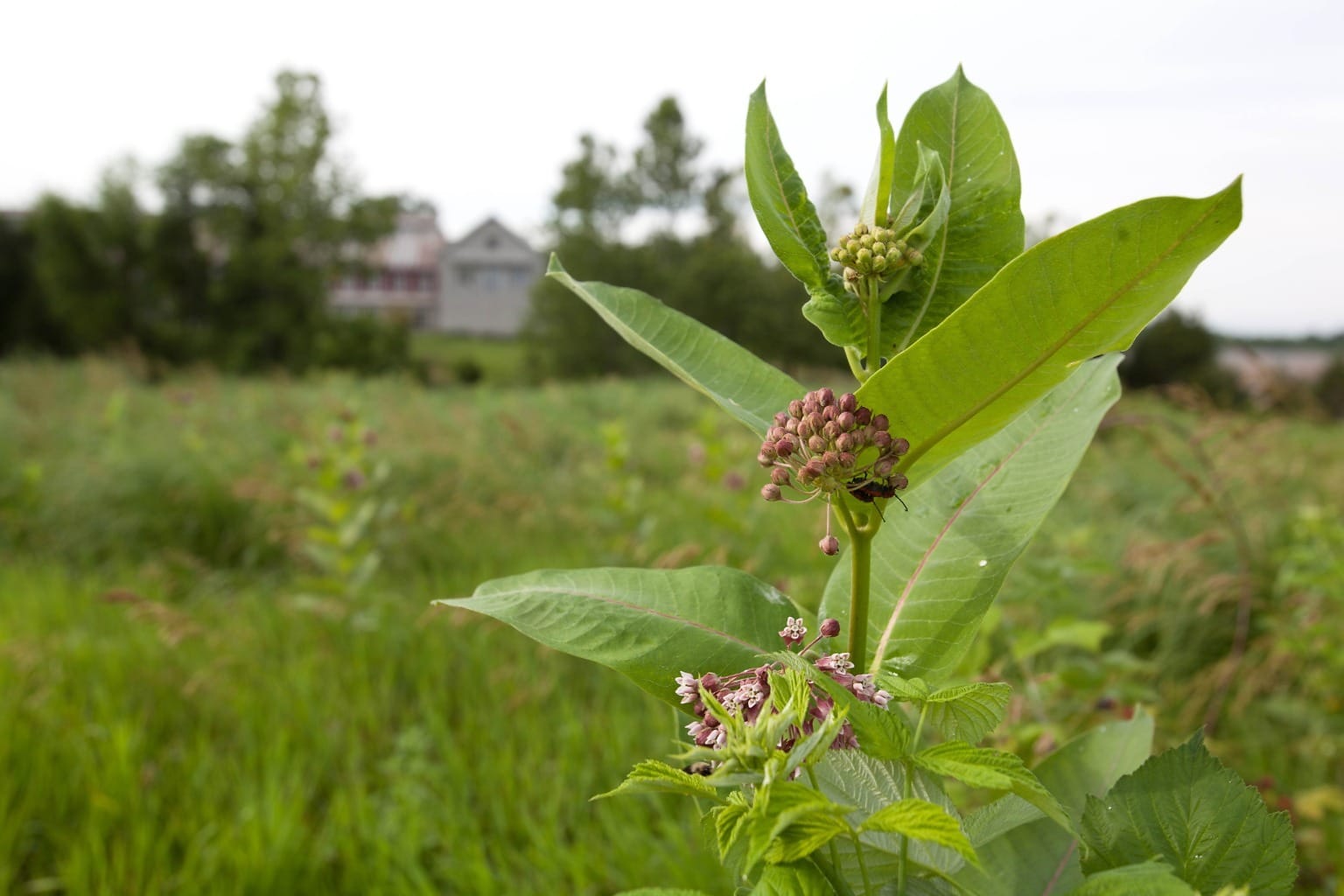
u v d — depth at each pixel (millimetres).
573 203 37250
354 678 4371
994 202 1035
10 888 2928
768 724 725
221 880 2908
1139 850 832
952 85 1049
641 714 3939
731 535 6199
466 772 3457
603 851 3033
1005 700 813
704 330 1195
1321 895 2623
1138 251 775
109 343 26641
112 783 3340
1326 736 3496
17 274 27453
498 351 51438
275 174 31062
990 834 958
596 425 13328
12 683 4039
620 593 1066
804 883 735
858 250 972
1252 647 3920
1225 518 3910
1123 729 1143
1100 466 7188
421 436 9359
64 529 6746
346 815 3236
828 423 915
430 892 2824
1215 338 18016
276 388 16078
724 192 38594
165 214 28625
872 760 929
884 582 1121
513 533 6953
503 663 4473
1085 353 869
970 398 915
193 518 6781
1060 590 3029
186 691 3955
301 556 6117
